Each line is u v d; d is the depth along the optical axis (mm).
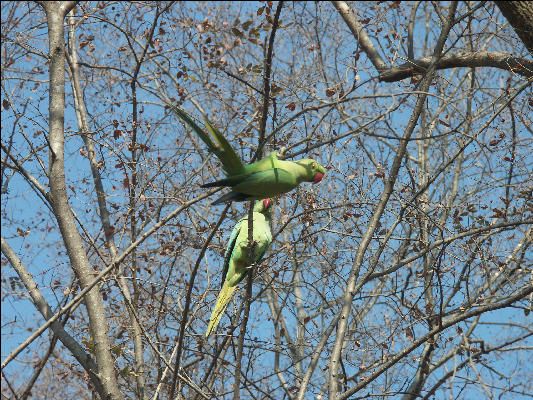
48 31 10141
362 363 10383
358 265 9336
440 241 9633
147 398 9836
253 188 7105
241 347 8734
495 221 11680
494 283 11398
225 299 9984
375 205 9609
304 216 9906
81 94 11812
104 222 10547
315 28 12000
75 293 9898
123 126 10594
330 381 8398
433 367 9852
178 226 10484
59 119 9758
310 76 10406
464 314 9094
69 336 8938
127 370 9188
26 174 9203
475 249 10188
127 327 10078
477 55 11414
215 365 9695
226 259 10586
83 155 11250
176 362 8266
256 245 10188
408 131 9477
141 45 12281
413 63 11242
